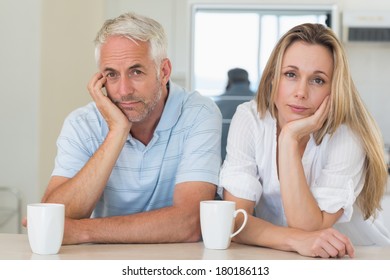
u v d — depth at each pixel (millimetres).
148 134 2871
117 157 2689
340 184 2564
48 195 2797
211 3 5914
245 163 2691
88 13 6199
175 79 6758
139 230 2459
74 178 2672
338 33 5926
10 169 5270
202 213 2340
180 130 2855
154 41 2670
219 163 2826
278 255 2238
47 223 2139
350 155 2598
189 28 5945
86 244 2439
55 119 5566
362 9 6418
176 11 6746
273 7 5871
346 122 2613
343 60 2531
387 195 5105
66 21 5707
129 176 2852
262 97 2699
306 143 2691
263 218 2871
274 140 2680
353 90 2631
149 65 2662
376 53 6641
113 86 2672
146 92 2662
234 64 5957
